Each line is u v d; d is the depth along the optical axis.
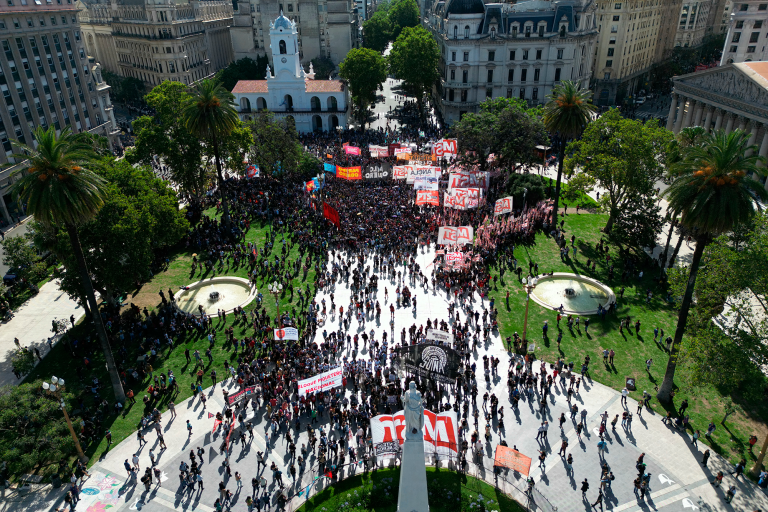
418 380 49.31
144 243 57.75
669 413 46.28
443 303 63.66
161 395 50.38
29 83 93.25
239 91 131.12
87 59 110.56
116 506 39.59
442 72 150.12
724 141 40.66
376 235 77.19
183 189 87.38
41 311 65.38
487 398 48.94
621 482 40.94
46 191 41.03
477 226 79.44
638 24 155.62
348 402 48.78
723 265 44.16
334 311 62.34
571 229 82.88
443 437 41.75
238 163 87.56
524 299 64.88
